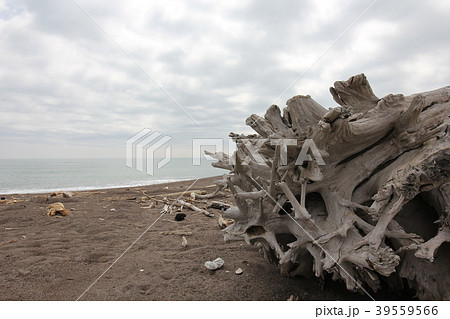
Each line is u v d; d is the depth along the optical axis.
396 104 2.78
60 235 5.18
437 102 2.94
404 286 2.92
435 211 2.84
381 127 2.70
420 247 2.24
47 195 9.81
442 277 2.40
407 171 2.27
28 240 4.86
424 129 2.70
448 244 2.50
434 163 2.14
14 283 3.29
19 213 6.76
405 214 2.86
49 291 3.10
